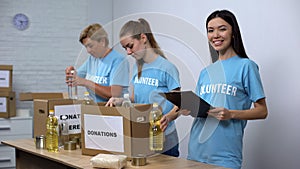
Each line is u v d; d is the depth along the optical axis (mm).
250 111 2934
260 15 3871
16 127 5582
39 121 3420
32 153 3127
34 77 6250
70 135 3287
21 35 6176
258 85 2977
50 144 3100
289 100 3607
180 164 2660
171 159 2795
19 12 6152
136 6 5859
